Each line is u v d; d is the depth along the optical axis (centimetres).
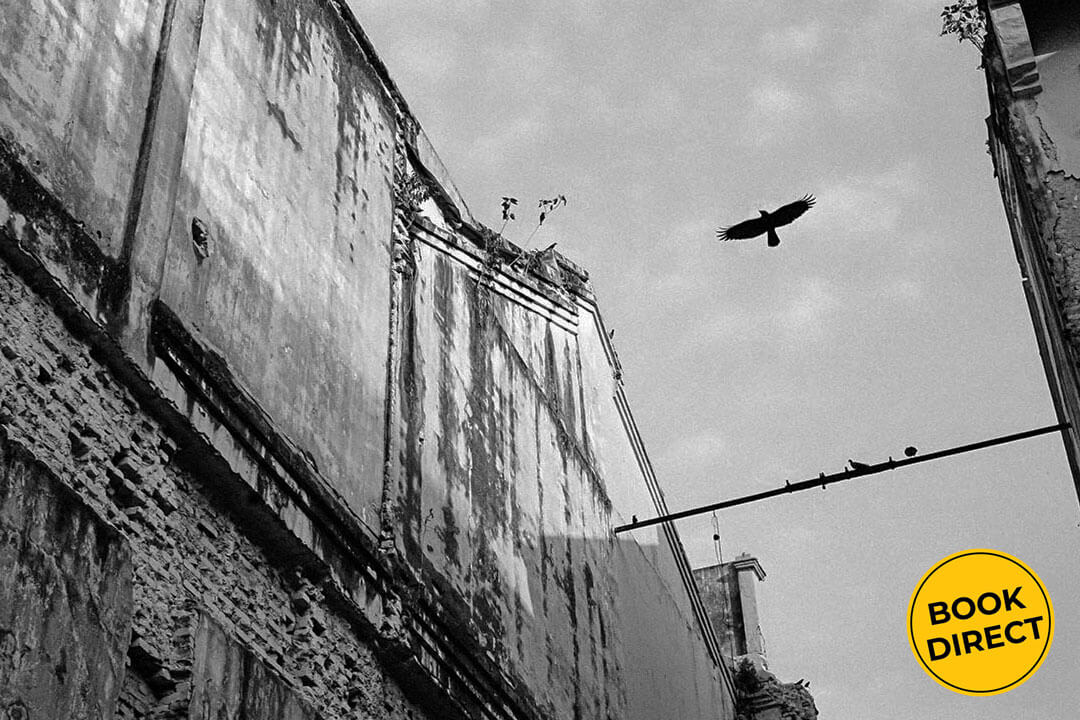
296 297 1208
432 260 1557
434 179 1606
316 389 1202
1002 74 1293
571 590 1689
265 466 1071
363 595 1172
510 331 1750
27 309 888
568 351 1927
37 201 905
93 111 987
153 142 1037
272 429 1097
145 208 1008
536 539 1620
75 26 990
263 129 1223
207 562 1010
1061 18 1312
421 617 1268
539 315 1861
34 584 788
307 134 1307
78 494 865
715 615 2667
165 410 979
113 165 995
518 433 1659
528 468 1658
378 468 1280
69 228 928
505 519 1545
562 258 1998
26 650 769
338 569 1142
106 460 923
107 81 1012
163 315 995
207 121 1134
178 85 1088
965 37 1370
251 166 1187
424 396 1430
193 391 1011
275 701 994
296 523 1096
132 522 938
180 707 906
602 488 1905
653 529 2127
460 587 1377
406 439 1360
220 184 1131
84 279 928
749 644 2603
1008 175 1398
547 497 1694
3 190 879
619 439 2053
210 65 1160
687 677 2103
